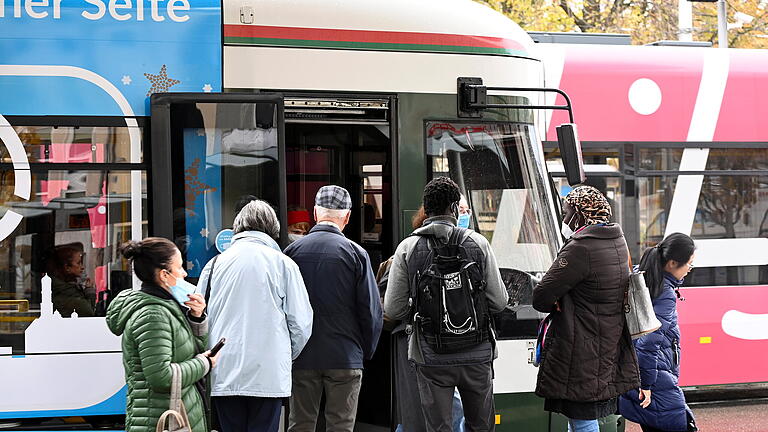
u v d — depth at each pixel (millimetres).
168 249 5875
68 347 6965
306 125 7980
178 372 5719
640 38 26891
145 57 7180
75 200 7039
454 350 6844
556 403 6949
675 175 12102
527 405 8039
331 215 7203
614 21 26594
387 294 7031
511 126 8148
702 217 12125
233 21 7488
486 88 7973
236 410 6559
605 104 11977
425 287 6855
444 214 7023
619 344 6977
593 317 6840
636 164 12016
